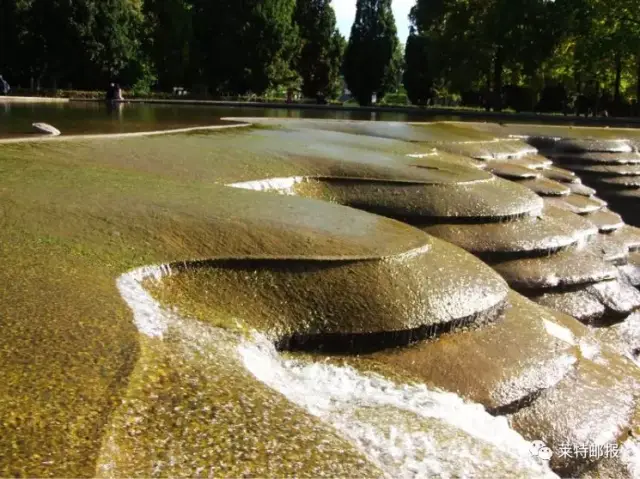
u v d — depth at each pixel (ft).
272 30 140.67
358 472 11.27
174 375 13.24
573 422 21.57
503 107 149.79
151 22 136.46
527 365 22.49
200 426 11.69
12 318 14.20
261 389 13.61
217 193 27.86
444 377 20.59
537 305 28.84
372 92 173.47
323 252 22.57
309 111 104.06
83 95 112.68
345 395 17.84
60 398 11.50
